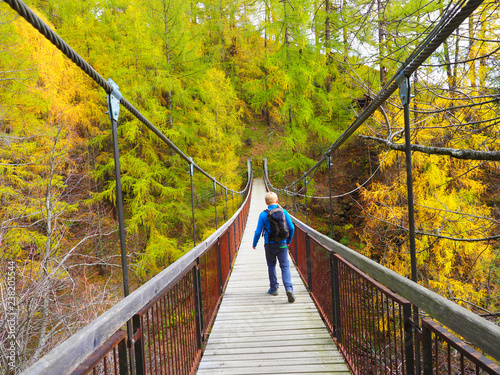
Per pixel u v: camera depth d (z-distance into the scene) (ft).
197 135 57.31
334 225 51.90
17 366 13.74
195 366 8.45
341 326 8.75
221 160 55.72
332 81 54.13
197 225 50.14
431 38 4.45
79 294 21.83
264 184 83.56
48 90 25.82
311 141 63.52
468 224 20.11
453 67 11.41
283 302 13.55
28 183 22.97
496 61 10.57
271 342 10.06
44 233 23.32
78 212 32.60
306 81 54.65
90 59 43.39
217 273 13.62
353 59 13.33
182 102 51.88
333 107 55.77
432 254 23.35
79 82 37.96
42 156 23.57
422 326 4.21
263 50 76.89
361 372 6.80
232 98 60.75
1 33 22.66
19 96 25.26
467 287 20.62
